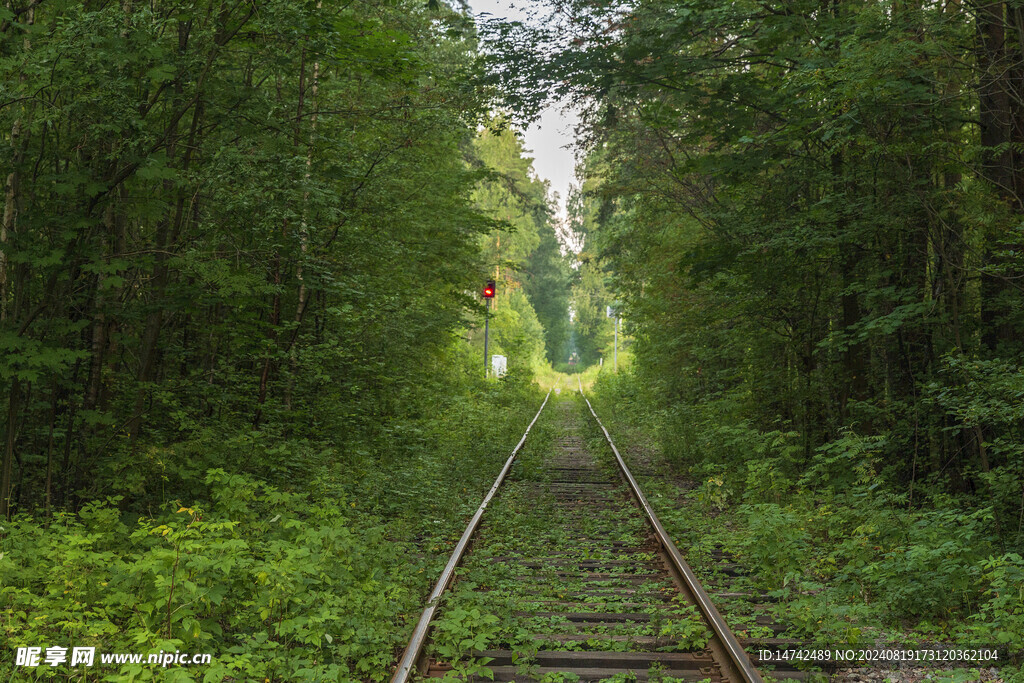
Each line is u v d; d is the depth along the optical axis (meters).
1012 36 10.84
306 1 10.22
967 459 11.80
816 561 9.19
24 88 7.95
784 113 13.37
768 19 12.48
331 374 16.56
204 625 6.10
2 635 5.62
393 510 11.88
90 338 11.01
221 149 10.13
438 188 17.53
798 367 17.22
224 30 9.93
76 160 8.83
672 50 13.39
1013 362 10.94
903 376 13.42
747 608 7.64
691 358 24.88
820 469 13.31
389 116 14.13
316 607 6.47
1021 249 10.34
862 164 12.56
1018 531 9.03
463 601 7.32
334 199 11.34
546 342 92.69
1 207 8.84
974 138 12.54
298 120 12.80
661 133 17.09
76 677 5.40
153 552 6.07
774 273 14.62
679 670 5.99
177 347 13.53
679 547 10.27
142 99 9.49
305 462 12.36
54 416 9.62
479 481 15.09
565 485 15.96
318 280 13.12
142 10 8.44
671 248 19.91
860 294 13.77
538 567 9.34
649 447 22.52
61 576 6.32
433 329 21.78
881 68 10.22
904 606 7.67
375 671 5.83
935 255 12.56
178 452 10.25
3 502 8.54
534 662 6.08
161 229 10.55
